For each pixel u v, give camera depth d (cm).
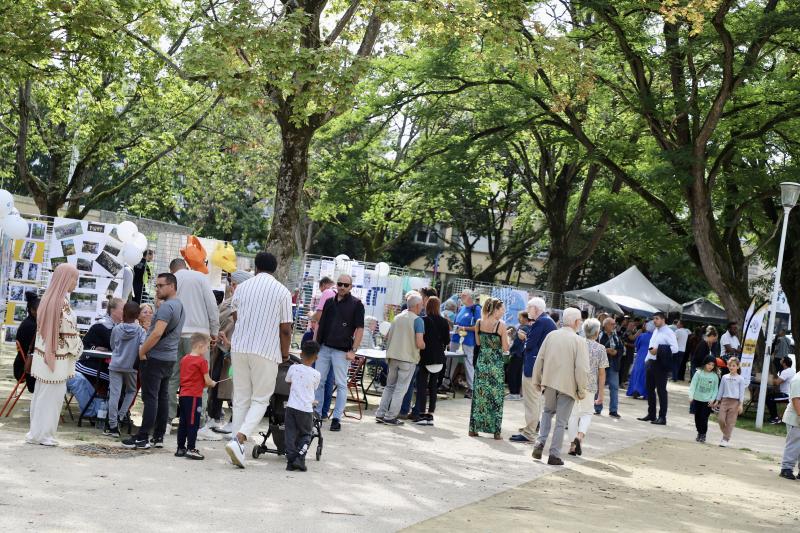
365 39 1623
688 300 4981
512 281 6322
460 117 2808
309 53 1361
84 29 1641
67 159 2816
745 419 2188
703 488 1110
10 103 2702
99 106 2416
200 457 934
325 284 1433
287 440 922
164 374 969
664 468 1241
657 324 1838
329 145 3359
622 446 1423
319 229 4831
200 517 679
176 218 4759
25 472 785
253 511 717
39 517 632
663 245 3042
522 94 2555
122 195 4244
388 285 2217
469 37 1551
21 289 1667
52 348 926
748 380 1905
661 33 2367
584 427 1272
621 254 4122
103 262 1675
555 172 3750
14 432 996
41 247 1678
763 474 1289
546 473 1085
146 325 1164
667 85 2469
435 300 1438
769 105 2405
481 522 766
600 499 954
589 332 1307
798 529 912
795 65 2392
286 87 1381
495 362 1337
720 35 2100
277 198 1545
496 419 1330
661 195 2927
